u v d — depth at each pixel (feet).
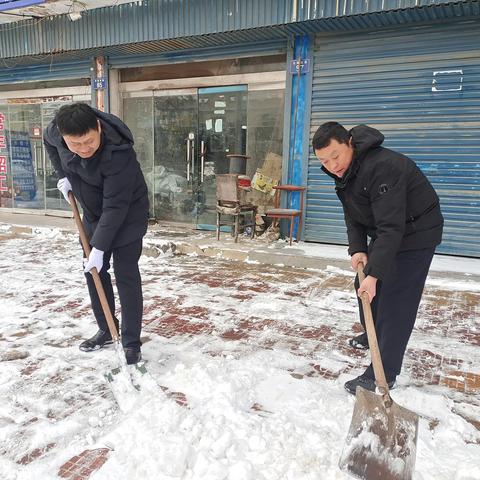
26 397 8.03
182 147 25.59
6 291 14.34
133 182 8.38
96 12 23.22
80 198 8.85
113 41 23.09
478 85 17.61
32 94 30.19
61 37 24.67
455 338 11.26
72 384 8.52
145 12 21.94
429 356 10.18
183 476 5.96
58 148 8.46
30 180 31.48
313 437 6.70
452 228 18.89
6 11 23.81
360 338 10.43
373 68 19.30
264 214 22.62
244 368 9.09
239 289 15.06
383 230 7.01
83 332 11.06
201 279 16.25
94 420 7.29
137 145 27.02
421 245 7.55
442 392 8.62
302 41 20.51
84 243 9.18
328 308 13.24
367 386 8.21
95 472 6.08
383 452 5.73
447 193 18.78
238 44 22.33
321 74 20.36
